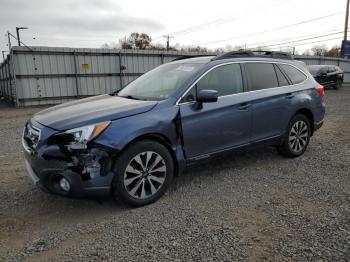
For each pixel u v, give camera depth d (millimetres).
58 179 3568
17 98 15719
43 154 3504
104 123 3564
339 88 23250
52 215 3723
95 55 17625
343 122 9172
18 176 4988
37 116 4055
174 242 3102
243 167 5258
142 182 3844
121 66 18500
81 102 4473
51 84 16547
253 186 4469
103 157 3502
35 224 3520
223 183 4590
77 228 3418
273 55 5750
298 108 5562
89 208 3879
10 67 16562
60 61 16625
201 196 4160
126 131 3625
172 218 3582
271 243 3055
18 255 2951
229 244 3049
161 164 3980
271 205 3863
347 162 5430
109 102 4250
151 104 3994
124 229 3373
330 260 2777
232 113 4617
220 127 4504
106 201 4051
